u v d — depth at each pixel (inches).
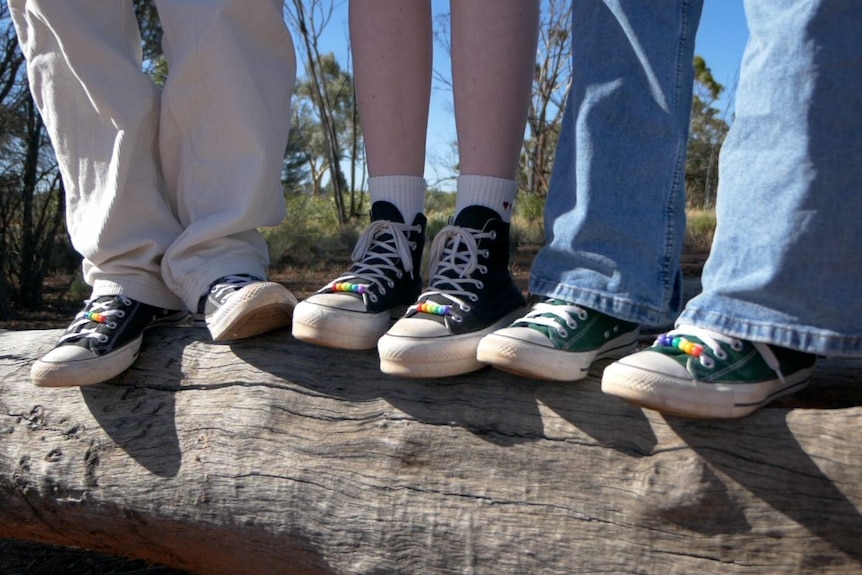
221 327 68.6
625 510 54.1
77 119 76.4
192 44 72.5
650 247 58.1
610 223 58.1
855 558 47.5
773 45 51.6
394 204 69.6
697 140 553.0
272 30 76.7
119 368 72.8
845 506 48.1
